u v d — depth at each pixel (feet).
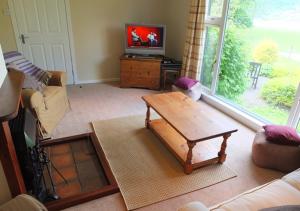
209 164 7.02
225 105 10.89
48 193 5.61
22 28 12.23
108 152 7.55
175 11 14.14
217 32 11.31
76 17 13.09
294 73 8.23
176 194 5.90
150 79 13.67
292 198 4.03
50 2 12.32
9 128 4.07
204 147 7.54
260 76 9.74
